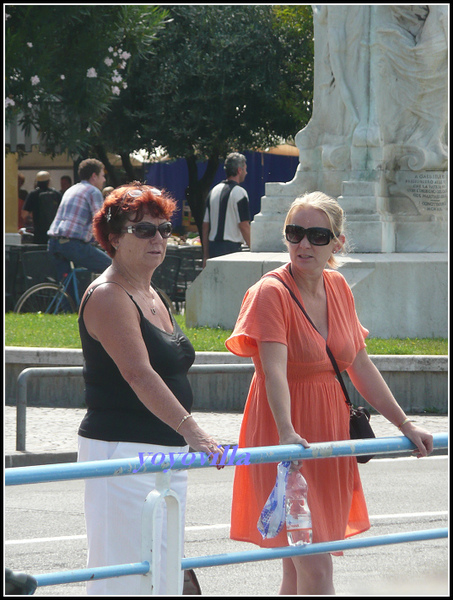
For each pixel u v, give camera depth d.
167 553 7.18
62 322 29.38
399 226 31.47
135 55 44.38
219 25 59.09
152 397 8.27
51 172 63.91
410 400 23.11
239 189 32.47
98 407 8.62
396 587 11.76
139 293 8.86
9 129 47.22
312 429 9.16
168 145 59.75
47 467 6.54
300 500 8.45
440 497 16.62
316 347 9.20
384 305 27.94
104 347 8.48
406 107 31.23
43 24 38.72
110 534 8.36
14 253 38.09
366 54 31.03
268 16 60.00
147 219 8.83
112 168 62.91
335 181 31.39
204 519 15.30
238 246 32.66
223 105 59.28
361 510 9.61
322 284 9.60
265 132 62.00
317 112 32.03
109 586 8.35
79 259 31.38
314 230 9.20
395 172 31.56
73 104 42.03
